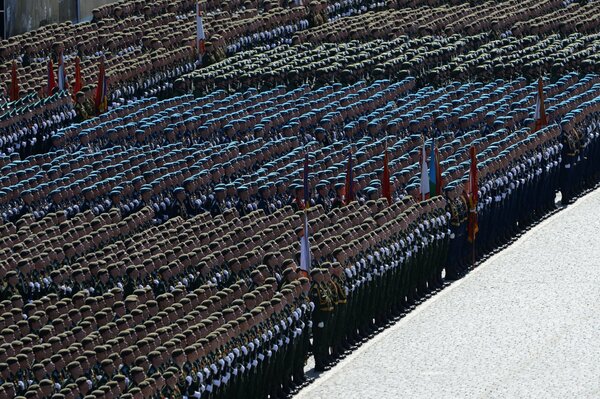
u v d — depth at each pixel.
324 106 190.25
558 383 129.88
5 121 184.75
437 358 136.75
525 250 165.50
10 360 117.44
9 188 161.62
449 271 157.88
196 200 162.88
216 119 184.12
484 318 145.75
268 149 174.75
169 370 116.88
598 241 166.75
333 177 165.25
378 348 140.75
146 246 145.62
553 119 183.62
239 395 125.62
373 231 146.00
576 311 145.75
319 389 132.50
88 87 196.25
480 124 185.00
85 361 116.94
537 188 174.12
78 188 162.62
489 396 127.81
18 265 140.62
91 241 148.38
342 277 139.25
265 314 128.75
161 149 175.62
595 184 186.88
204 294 132.12
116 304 129.12
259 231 148.50
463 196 158.38
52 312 128.25
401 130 183.75
